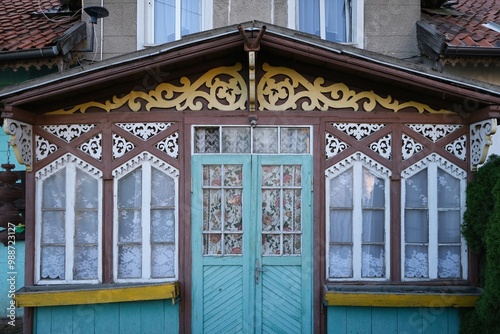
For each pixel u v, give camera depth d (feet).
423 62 20.24
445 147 15.69
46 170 15.56
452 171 15.67
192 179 15.48
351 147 15.61
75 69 13.98
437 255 15.65
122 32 20.11
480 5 25.17
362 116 15.60
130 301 15.29
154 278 15.52
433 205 15.64
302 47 14.15
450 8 24.25
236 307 15.44
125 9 20.15
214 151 15.75
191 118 15.55
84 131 15.60
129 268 15.58
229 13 20.20
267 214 15.61
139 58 14.03
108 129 15.56
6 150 21.13
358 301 14.88
